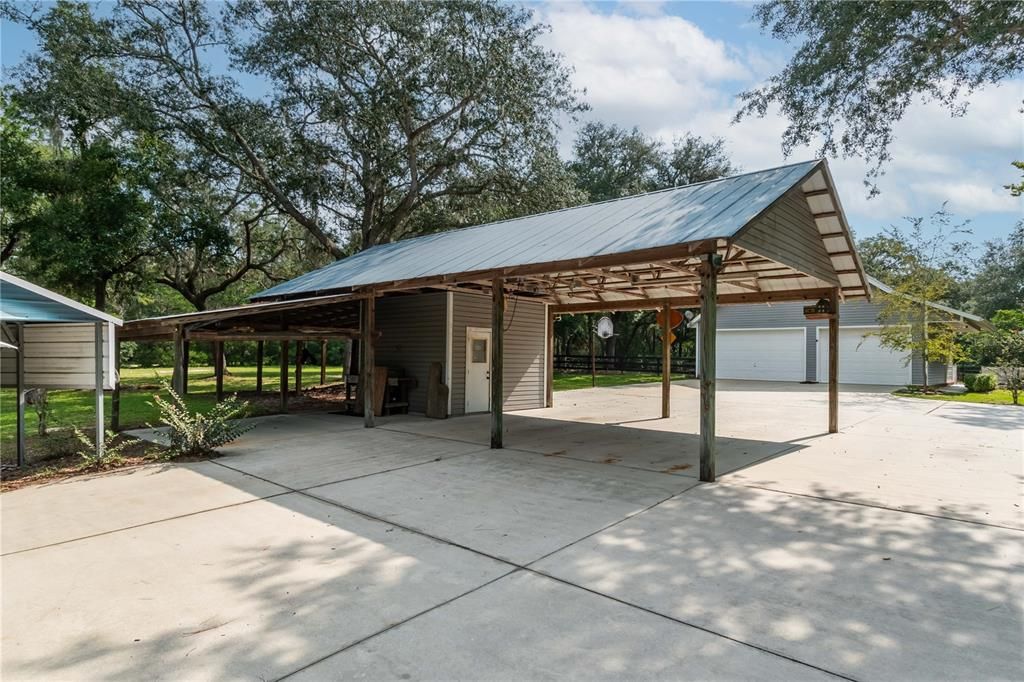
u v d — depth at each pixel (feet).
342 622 9.61
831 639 8.95
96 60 56.70
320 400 49.57
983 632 9.14
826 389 62.23
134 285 67.15
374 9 55.83
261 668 8.21
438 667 8.21
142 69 57.67
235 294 102.12
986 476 20.51
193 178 62.49
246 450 26.04
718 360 82.23
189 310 106.01
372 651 8.66
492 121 64.13
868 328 68.74
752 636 9.05
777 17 35.01
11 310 20.13
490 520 15.42
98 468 21.89
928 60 32.96
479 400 41.06
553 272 23.79
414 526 14.90
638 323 117.50
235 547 13.30
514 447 27.07
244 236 78.13
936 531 14.26
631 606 10.16
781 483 19.58
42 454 24.53
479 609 10.07
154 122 56.29
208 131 61.11
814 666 8.17
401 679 7.91
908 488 18.76
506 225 36.29
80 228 54.29
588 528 14.69
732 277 32.27
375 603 10.34
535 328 45.55
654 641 8.91
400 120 62.75
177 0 55.57
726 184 25.95
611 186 102.94
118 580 11.41
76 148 62.08
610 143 106.11
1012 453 25.05
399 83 59.93
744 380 78.07
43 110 55.01
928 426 33.73
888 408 43.57
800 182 22.58
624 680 7.84
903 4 29.55
